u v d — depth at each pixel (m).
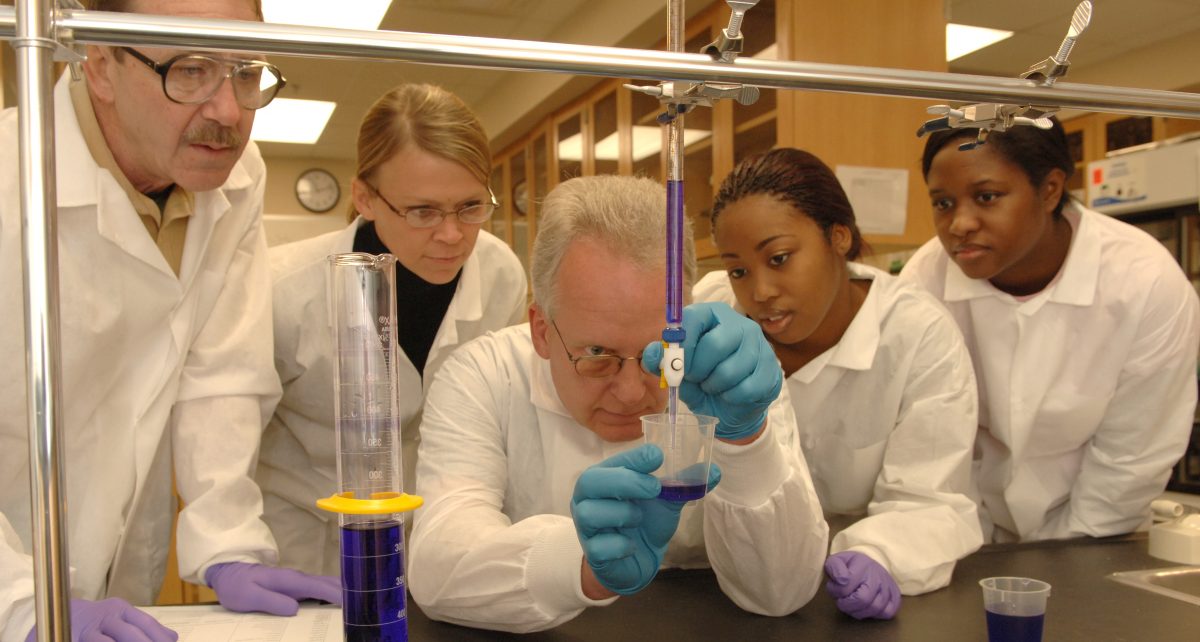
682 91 0.78
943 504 1.38
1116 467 1.79
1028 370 1.81
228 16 1.12
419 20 4.07
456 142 1.53
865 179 2.89
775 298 1.50
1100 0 4.13
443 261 1.63
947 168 1.69
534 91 4.64
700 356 0.92
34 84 0.61
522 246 5.39
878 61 2.89
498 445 1.37
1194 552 1.37
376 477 0.75
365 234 1.83
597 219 1.06
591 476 0.84
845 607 1.12
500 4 3.92
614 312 1.05
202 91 1.11
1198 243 2.69
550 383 1.34
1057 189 1.73
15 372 1.21
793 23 2.79
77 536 1.30
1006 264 1.72
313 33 0.69
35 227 0.61
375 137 1.58
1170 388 1.75
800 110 2.81
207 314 1.45
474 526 1.13
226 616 1.12
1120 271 1.77
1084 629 1.05
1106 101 0.87
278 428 1.93
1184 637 1.03
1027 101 0.85
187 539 1.28
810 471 1.72
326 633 1.05
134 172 1.32
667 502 0.86
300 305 1.76
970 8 4.09
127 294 1.30
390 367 0.75
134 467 1.35
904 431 1.51
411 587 1.16
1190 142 2.62
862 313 1.59
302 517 1.97
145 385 1.37
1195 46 4.64
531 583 1.02
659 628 1.08
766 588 1.10
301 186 6.95
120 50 1.10
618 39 3.67
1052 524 1.91
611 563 0.86
